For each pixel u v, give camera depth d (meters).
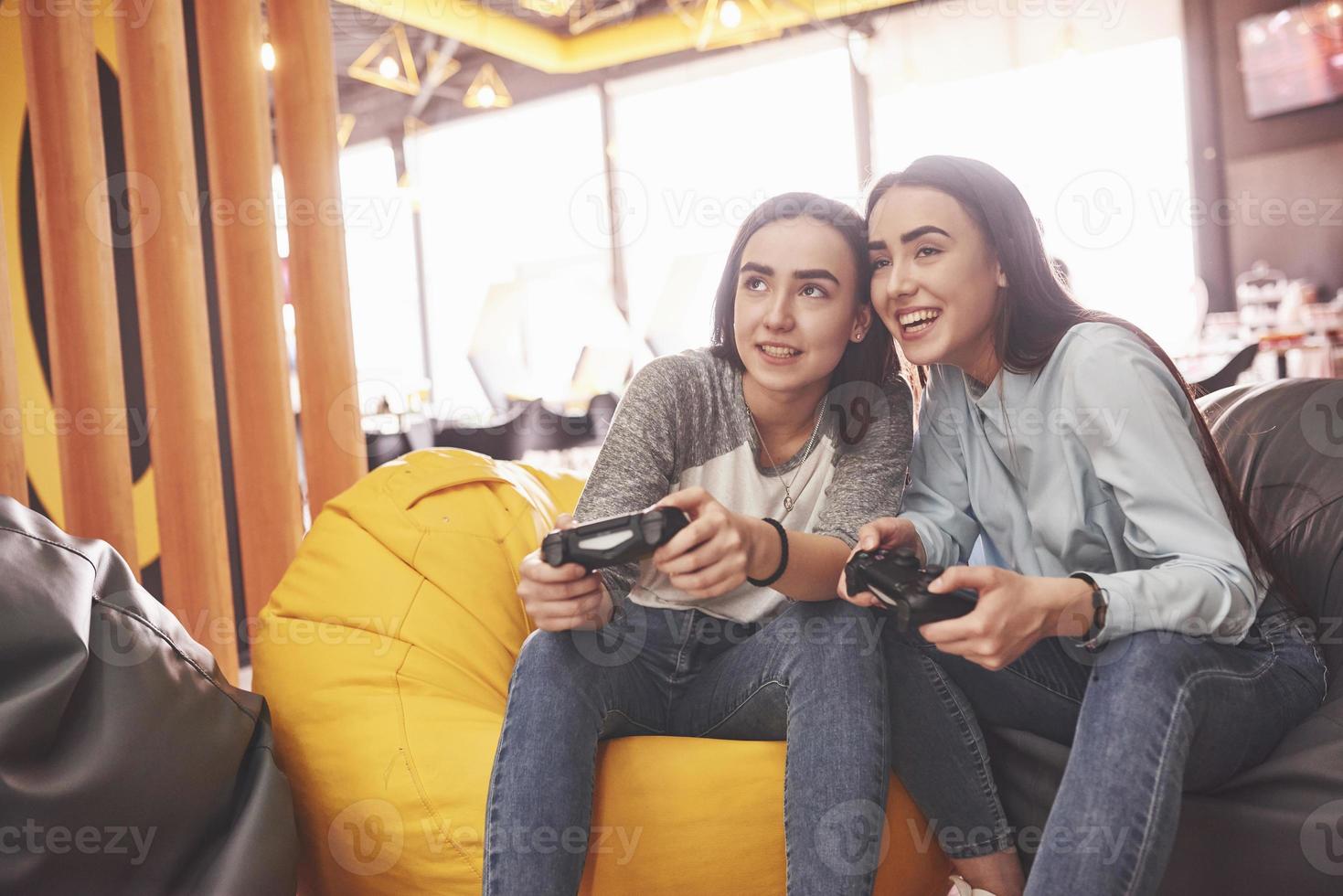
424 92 8.04
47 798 0.95
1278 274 6.30
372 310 8.88
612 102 8.22
